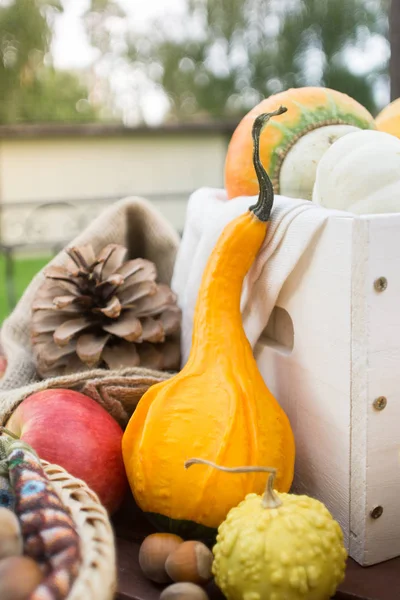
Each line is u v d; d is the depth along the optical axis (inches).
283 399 28.4
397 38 52.2
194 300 33.7
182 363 35.8
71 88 468.8
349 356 23.4
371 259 22.2
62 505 20.3
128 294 34.4
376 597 22.5
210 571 21.6
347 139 27.3
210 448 24.0
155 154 316.5
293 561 19.5
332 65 474.6
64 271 34.4
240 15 476.4
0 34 434.3
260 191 26.9
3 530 18.7
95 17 475.5
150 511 24.9
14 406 28.7
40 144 301.7
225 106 492.1
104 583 17.9
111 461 26.7
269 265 26.9
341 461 24.6
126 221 40.7
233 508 21.9
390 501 24.3
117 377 29.1
